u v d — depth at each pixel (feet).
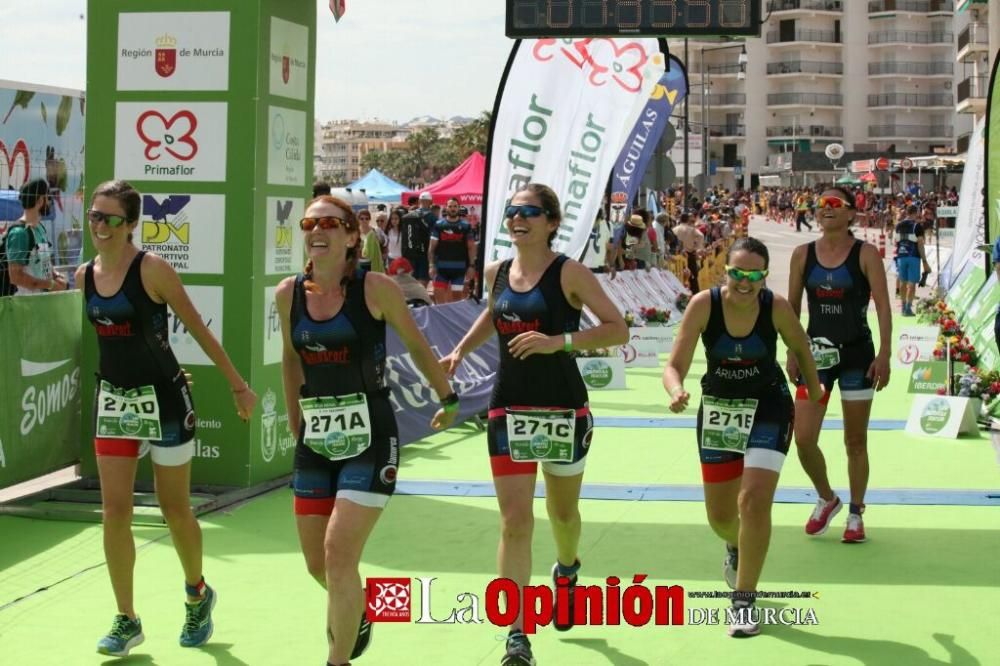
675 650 15.26
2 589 17.88
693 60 289.94
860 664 14.69
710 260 78.95
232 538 20.83
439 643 15.55
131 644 14.97
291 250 24.82
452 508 23.02
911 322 61.26
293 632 15.99
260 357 23.84
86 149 23.85
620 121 35.47
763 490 15.47
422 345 13.57
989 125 39.22
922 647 15.30
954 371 33.60
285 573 18.79
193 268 23.53
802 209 184.55
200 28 23.17
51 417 23.29
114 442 14.99
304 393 13.35
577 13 31.17
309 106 25.21
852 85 292.20
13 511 22.24
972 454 28.53
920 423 31.19
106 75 23.67
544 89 35.70
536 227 14.52
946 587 17.94
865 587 17.95
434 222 57.36
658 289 59.62
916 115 293.02
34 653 15.11
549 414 14.57
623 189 52.85
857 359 20.30
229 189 23.25
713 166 228.22
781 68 289.53
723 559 19.51
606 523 21.93
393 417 13.39
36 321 22.72
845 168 258.16
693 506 23.26
